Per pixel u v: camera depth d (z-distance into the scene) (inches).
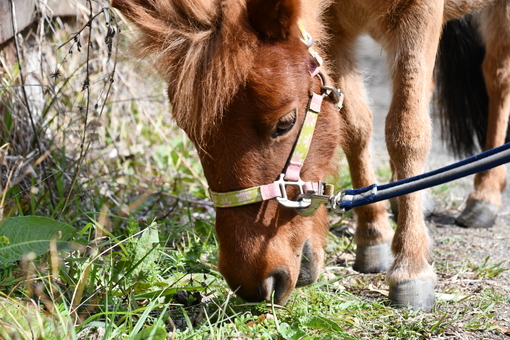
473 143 171.5
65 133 142.0
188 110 79.7
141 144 181.9
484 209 155.6
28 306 84.0
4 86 121.3
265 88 81.5
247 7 83.1
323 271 117.3
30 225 94.7
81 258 98.3
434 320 95.4
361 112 125.5
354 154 127.5
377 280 116.0
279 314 92.8
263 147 84.2
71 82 166.4
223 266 86.7
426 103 106.1
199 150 84.7
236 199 84.6
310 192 87.7
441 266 125.0
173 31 82.5
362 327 93.2
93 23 162.9
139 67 90.0
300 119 87.3
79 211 125.6
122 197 137.5
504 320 98.1
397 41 106.7
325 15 115.1
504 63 151.7
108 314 87.8
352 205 87.7
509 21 146.6
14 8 125.6
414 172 104.0
